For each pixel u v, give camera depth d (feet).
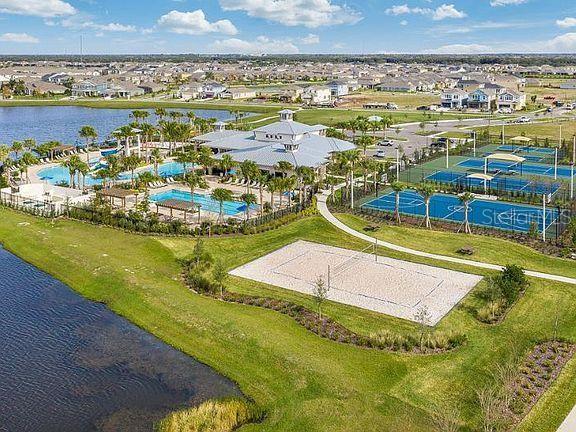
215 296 186.80
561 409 123.54
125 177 368.89
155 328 170.71
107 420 130.11
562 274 198.80
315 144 381.40
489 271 203.31
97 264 214.07
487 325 163.53
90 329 172.45
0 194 311.88
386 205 296.92
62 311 184.75
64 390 141.59
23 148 448.24
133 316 178.81
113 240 240.73
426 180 353.51
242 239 241.76
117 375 147.74
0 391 141.18
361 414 124.36
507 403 123.95
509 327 161.58
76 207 277.44
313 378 138.82
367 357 147.74
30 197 310.04
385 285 192.95
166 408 134.10
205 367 150.61
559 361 143.33
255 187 336.70
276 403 132.36
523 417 121.29
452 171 382.63
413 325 164.55
